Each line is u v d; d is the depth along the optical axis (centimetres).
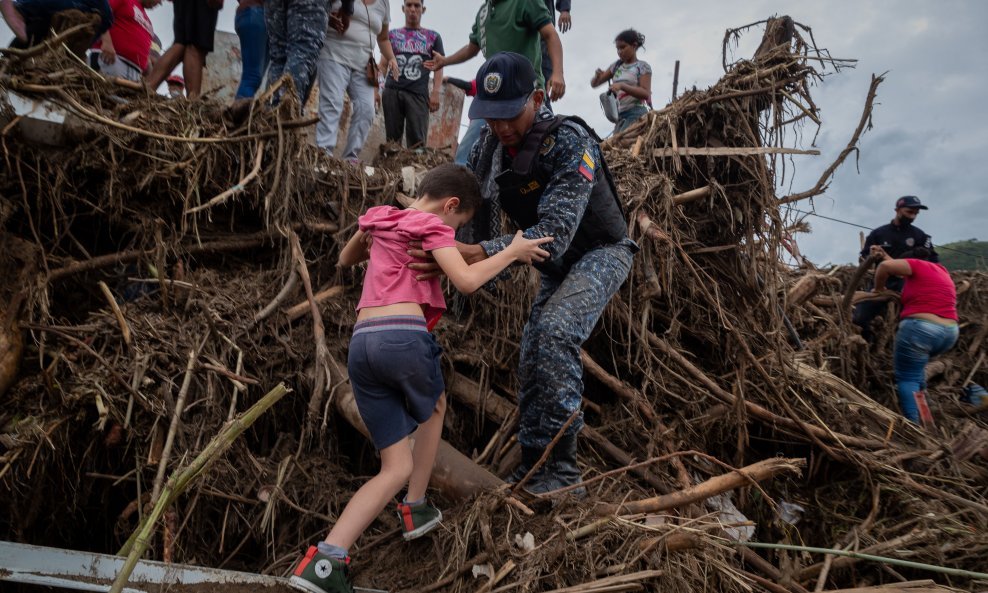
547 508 245
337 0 451
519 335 360
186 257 335
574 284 267
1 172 299
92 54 458
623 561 219
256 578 202
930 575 289
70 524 261
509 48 418
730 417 356
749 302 415
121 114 326
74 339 267
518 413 324
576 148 253
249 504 271
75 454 256
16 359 256
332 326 337
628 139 463
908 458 365
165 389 264
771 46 436
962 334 680
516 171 257
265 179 348
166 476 252
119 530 253
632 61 610
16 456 237
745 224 423
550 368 254
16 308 267
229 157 343
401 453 219
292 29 414
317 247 371
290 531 275
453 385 342
